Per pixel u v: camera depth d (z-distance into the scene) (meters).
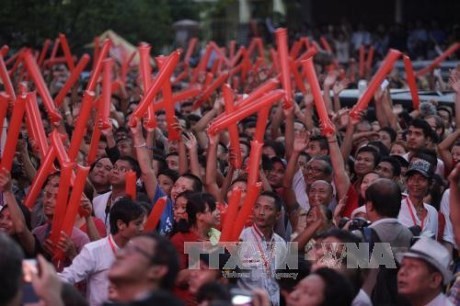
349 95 23.64
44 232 12.80
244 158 17.41
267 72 26.30
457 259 12.38
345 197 14.69
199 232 11.85
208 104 24.70
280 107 20.69
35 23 34.38
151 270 8.34
